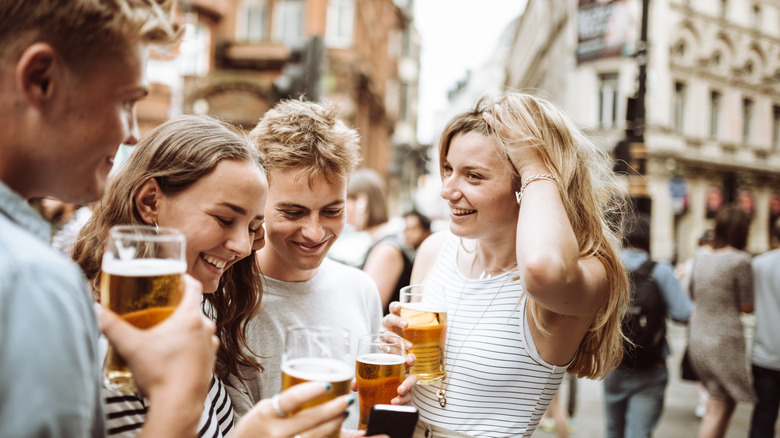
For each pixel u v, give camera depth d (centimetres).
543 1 2870
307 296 174
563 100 2147
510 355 149
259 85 1420
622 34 1469
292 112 158
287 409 82
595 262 140
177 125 114
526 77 3634
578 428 463
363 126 1956
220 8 1595
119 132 72
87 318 62
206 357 75
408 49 4553
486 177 148
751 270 358
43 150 66
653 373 312
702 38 2055
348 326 177
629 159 626
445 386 156
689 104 2062
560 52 2241
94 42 66
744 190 2230
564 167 139
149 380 71
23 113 64
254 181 110
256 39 1692
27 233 61
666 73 1938
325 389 83
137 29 69
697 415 499
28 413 52
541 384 149
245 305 147
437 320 144
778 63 2303
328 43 1719
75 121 67
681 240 2089
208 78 1413
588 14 1554
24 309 54
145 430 69
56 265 59
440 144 162
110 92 69
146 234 81
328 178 154
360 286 189
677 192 1834
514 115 142
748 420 488
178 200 108
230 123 135
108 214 113
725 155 2172
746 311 361
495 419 149
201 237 107
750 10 2212
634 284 312
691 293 383
